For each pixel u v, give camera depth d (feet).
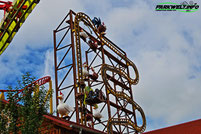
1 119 71.56
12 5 136.87
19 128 70.33
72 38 133.28
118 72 154.71
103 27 155.33
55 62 134.51
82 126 89.71
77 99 122.42
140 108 156.97
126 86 161.58
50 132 83.92
